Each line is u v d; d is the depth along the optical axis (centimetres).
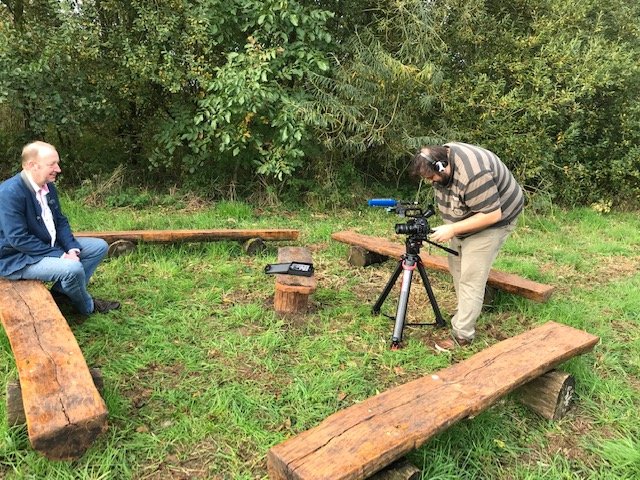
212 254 500
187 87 689
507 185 316
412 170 314
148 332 348
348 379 306
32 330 270
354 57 679
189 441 249
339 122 656
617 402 300
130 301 393
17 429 239
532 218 724
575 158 780
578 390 307
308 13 671
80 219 588
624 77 739
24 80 595
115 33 647
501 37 736
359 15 718
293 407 279
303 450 201
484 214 304
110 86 662
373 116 677
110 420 257
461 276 339
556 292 463
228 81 605
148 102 712
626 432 274
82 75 636
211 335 351
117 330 344
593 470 247
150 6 635
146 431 254
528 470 245
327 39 650
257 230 522
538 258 563
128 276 438
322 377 306
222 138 640
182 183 743
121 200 668
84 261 365
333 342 350
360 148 683
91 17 632
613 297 450
